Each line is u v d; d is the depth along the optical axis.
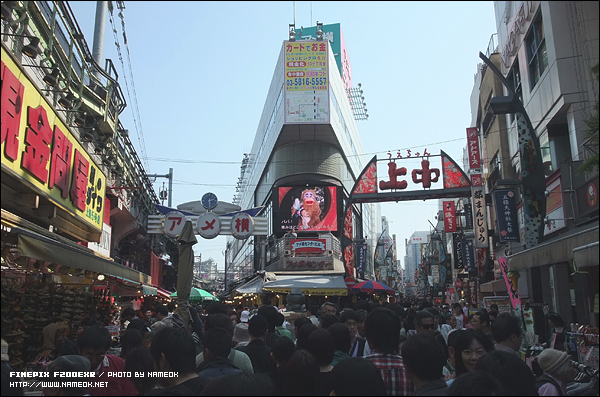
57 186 9.52
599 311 6.12
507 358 3.34
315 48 36.75
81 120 11.31
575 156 11.41
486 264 22.22
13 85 7.27
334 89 38.38
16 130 7.46
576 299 12.56
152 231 16.67
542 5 12.66
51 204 9.52
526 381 3.23
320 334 3.99
